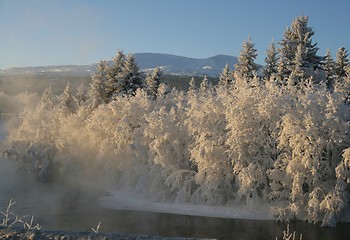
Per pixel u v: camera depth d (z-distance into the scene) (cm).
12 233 869
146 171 3806
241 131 3123
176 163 3591
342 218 2853
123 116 4228
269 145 3164
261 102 3133
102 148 4312
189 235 2525
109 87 6194
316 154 2827
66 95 6206
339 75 5859
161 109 3756
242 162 3128
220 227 2739
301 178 2848
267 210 3056
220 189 3288
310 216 2811
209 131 3278
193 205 3322
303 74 4816
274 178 2948
